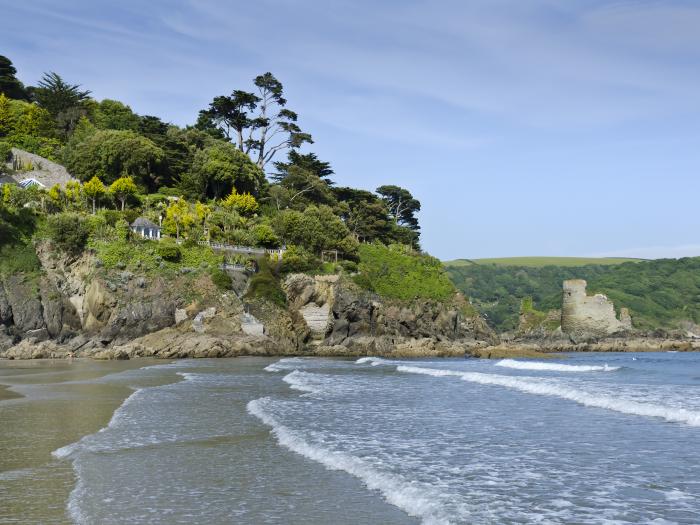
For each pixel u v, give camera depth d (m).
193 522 14.46
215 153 125.31
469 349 92.00
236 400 36.00
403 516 14.86
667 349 122.50
